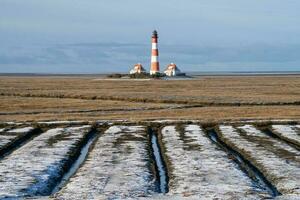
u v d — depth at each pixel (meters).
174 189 16.16
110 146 25.14
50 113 45.38
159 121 35.88
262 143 26.25
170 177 18.17
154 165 20.38
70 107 51.94
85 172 18.67
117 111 47.34
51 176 18.31
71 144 25.97
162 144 26.22
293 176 17.98
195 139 27.52
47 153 23.16
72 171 20.12
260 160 21.22
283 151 23.58
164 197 14.97
